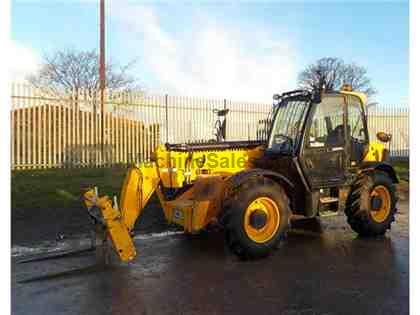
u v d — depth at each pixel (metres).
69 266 5.27
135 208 5.71
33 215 7.75
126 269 5.17
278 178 5.90
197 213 5.51
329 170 6.43
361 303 4.16
